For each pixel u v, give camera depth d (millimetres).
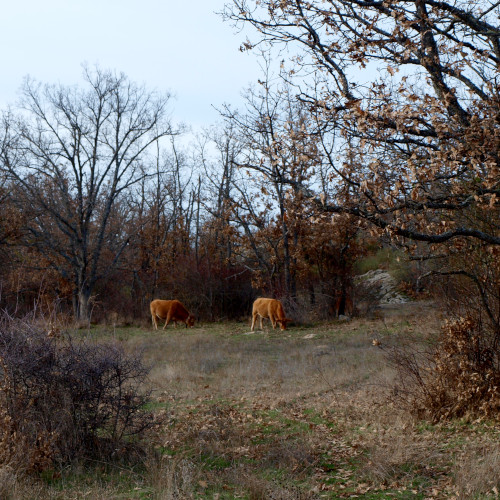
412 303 34344
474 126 7531
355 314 32000
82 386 7664
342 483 7148
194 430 9234
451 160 7586
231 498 6586
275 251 33000
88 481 6941
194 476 7238
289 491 6629
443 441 8617
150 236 46688
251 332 28859
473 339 9984
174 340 25438
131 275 43938
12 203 36188
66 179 38375
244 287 37031
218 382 14812
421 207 7848
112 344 8281
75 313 36656
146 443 8320
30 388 7562
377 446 8289
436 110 7789
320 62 9164
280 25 9492
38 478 6973
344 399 12219
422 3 8828
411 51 8602
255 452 8367
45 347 7641
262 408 11641
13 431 7230
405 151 8359
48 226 40156
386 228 7707
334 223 8031
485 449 7824
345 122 8414
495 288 10086
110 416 7891
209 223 41062
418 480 7086
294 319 30922
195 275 37031
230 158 36031
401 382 10781
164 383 14445
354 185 7926
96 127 37844
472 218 9961
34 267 35031
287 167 8859
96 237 40156
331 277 32219
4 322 7906
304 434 9398
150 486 6867
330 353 20016
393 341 17609
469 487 6516
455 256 10336
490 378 9750
